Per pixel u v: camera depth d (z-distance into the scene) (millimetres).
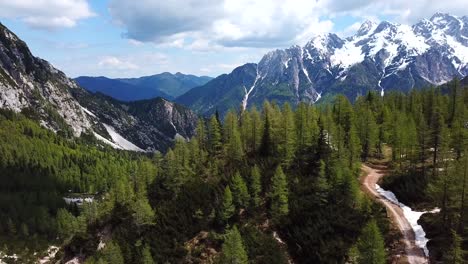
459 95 119125
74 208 187250
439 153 86438
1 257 137250
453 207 66438
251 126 111688
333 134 104250
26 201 187750
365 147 113125
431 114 123000
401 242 67750
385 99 160500
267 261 71875
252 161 103500
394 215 77312
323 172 83688
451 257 53688
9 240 150625
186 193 97500
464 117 102688
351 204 81000
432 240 65438
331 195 83750
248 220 84812
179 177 104938
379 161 113562
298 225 79938
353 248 60312
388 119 120500
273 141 108125
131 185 118625
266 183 92750
